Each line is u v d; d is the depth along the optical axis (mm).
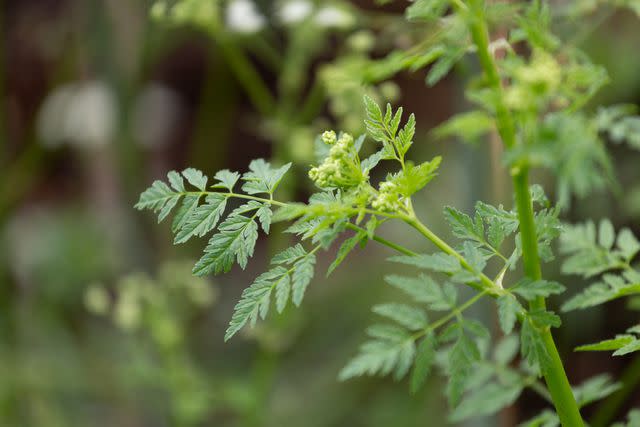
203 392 2977
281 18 2656
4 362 3906
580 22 1996
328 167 1116
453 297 1027
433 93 4816
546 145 862
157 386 3479
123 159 3738
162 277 3158
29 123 5020
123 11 3391
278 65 2842
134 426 3881
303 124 2889
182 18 2635
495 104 994
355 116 2576
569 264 1552
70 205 5250
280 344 2932
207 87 5109
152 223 3752
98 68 3604
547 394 1644
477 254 1082
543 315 1053
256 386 2986
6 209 4434
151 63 3592
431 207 4504
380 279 4703
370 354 999
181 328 3127
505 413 2482
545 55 941
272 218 1029
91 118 4051
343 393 4219
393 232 4754
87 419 4051
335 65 2551
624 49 3211
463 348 1003
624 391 2037
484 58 1024
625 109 942
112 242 4414
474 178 2379
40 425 3873
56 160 5523
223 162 6047
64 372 4008
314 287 4965
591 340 3420
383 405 4000
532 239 1079
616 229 3297
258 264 5750
